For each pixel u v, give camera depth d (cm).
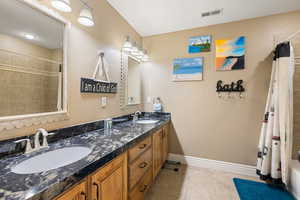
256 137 210
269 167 185
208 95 233
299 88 191
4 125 87
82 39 143
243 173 216
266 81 204
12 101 93
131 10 196
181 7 189
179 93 251
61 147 104
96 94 163
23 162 82
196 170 227
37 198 53
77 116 139
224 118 225
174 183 193
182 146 250
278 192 171
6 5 91
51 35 116
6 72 90
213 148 233
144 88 273
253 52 209
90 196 80
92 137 130
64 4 109
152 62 268
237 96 218
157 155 191
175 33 253
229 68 219
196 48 239
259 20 206
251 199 160
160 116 263
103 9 172
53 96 118
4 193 53
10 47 92
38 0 105
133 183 128
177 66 251
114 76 196
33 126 102
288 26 195
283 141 170
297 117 193
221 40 225
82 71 144
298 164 177
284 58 172
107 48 180
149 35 268
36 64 107
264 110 205
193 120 243
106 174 93
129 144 117
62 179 62
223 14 202
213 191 177
